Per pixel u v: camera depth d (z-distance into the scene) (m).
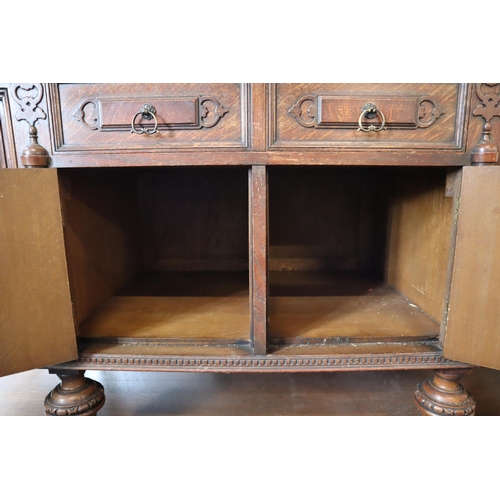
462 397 0.78
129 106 0.67
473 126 0.67
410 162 0.68
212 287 1.16
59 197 0.68
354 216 1.34
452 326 0.72
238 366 0.73
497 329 0.68
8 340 0.66
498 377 1.05
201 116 0.67
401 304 0.98
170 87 0.67
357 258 1.36
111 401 0.95
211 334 0.80
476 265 0.68
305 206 1.34
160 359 0.74
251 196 0.69
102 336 0.79
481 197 0.66
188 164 0.68
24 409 0.91
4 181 0.62
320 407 0.92
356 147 0.67
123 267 1.16
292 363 0.73
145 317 0.90
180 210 1.34
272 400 0.96
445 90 0.67
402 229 1.07
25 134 0.69
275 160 0.67
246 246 1.36
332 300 1.02
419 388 0.83
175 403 0.94
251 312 0.74
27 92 0.67
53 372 0.77
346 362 0.74
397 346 0.77
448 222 0.78
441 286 0.82
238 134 0.67
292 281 1.23
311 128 0.67
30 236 0.66
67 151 0.68
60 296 0.70
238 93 0.66
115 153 0.68
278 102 0.66
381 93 0.67
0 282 0.64
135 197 1.28
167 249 1.36
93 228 0.92
